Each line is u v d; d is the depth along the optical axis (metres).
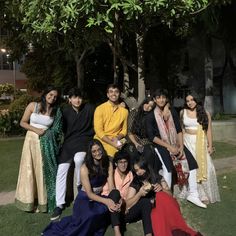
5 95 32.59
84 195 4.91
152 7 5.67
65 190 5.46
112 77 18.34
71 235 4.62
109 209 4.75
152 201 4.79
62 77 17.20
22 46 15.14
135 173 4.98
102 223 4.80
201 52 17.72
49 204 5.46
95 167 4.94
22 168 5.49
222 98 17.81
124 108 5.60
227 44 15.86
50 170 5.44
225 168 8.02
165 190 5.02
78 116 5.44
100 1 5.79
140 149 5.37
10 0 8.39
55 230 4.73
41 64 18.48
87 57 17.47
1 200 6.03
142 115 5.71
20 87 41.44
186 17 7.25
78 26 6.59
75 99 5.43
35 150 5.42
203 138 5.86
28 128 5.44
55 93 5.41
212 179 5.89
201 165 5.81
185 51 18.06
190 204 5.79
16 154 9.98
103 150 4.97
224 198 6.08
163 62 17.45
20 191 5.50
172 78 18.25
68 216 5.01
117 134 5.52
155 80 17.62
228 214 5.48
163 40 16.73
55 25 6.27
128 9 5.52
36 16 6.45
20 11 7.76
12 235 4.82
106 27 5.91
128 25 7.30
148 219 4.73
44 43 8.54
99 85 18.50
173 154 5.66
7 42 14.93
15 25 12.24
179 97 18.64
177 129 5.75
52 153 5.43
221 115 14.64
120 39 8.08
